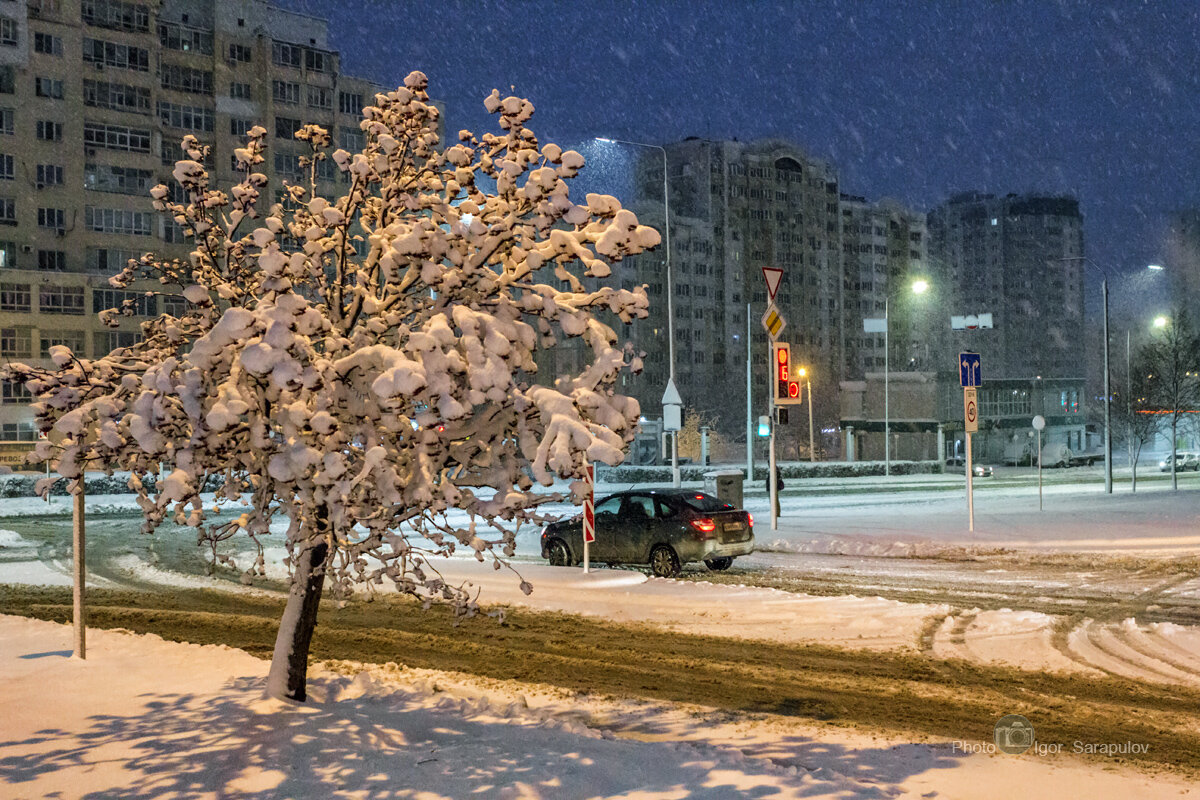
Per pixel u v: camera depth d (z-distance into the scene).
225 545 23.75
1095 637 12.02
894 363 157.50
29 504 36.12
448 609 14.48
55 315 69.69
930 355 167.00
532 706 8.98
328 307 7.45
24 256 70.62
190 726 7.52
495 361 6.00
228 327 5.93
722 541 18.09
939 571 18.44
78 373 6.73
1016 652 11.24
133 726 7.54
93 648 10.55
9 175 70.19
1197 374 50.97
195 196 7.30
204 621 13.70
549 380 87.94
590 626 13.15
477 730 7.59
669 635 12.52
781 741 7.83
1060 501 34.09
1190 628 12.38
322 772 6.55
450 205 6.81
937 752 7.50
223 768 6.59
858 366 150.12
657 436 81.25
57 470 6.57
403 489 6.50
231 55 79.38
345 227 7.29
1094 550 20.42
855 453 94.81
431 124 7.48
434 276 6.52
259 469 6.88
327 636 12.61
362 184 6.99
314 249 6.76
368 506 6.68
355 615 14.11
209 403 6.40
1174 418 42.88
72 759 6.78
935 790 6.55
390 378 5.74
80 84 72.56
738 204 131.50
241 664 9.80
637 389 111.38
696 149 129.50
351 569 17.52
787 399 24.80
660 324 116.88
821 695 9.48
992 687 9.73
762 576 17.91
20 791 6.20
